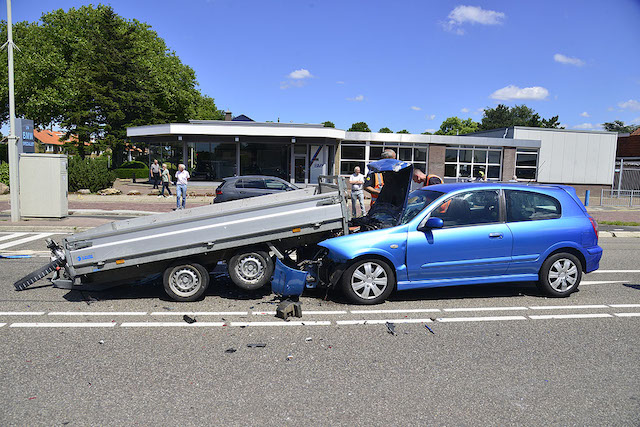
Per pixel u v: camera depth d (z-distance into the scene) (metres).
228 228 5.69
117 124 40.84
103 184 25.28
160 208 18.62
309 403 3.41
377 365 4.10
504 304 5.99
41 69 37.00
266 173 29.19
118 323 5.16
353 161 30.75
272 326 5.09
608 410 3.34
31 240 10.97
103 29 41.31
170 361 4.15
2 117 41.06
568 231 6.16
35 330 4.93
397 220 5.96
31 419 3.15
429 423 3.14
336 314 5.52
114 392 3.56
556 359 4.26
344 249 5.61
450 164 32.03
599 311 5.75
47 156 13.89
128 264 5.61
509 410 3.33
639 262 9.22
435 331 4.98
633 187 33.84
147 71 42.97
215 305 5.83
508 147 32.28
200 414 3.24
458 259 5.85
